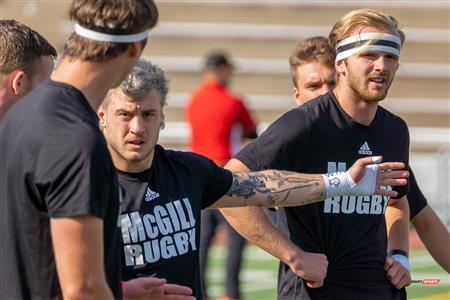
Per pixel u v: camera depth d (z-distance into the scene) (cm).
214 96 1898
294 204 747
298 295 855
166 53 3350
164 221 729
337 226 843
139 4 578
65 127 553
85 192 543
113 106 721
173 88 3256
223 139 1889
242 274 1953
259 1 3412
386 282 866
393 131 866
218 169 757
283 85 3281
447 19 3384
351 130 843
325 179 743
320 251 846
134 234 721
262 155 835
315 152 838
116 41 573
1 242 582
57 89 571
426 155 2905
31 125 560
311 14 3406
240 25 3403
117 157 728
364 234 849
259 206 756
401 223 913
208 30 3372
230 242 1659
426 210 952
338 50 839
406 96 3275
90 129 556
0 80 690
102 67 579
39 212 561
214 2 3416
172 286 689
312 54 998
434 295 1677
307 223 844
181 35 3362
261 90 3278
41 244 564
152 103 724
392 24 828
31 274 571
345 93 840
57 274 567
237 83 3275
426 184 2536
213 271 2020
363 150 848
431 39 3350
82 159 546
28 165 555
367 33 818
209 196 756
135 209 724
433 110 3216
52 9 3306
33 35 705
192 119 1903
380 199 852
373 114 849
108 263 589
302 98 1014
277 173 754
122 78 593
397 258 891
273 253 835
